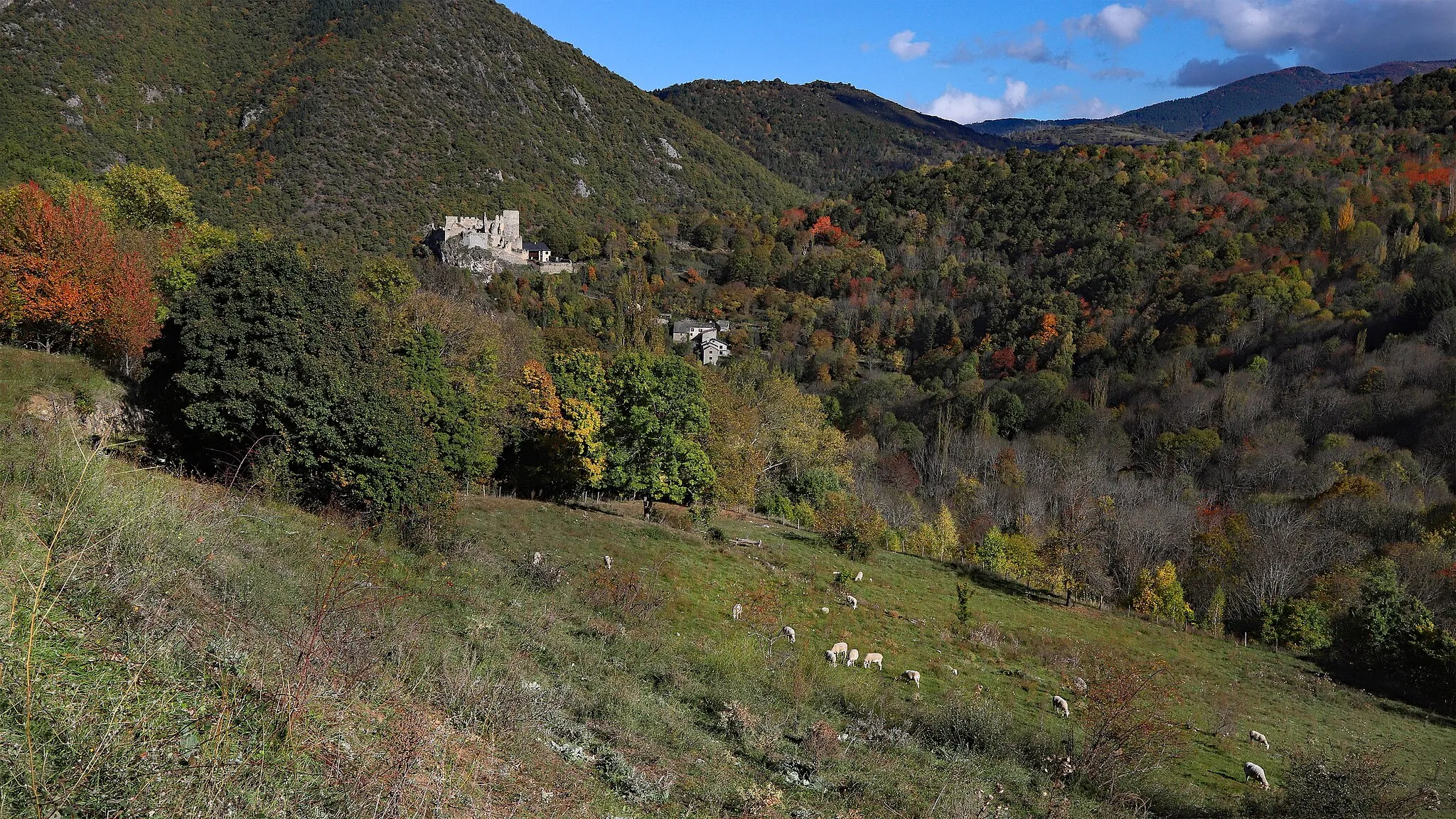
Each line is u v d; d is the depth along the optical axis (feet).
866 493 217.77
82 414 74.28
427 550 68.64
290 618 32.19
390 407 79.36
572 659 46.83
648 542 112.98
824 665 70.44
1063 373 318.86
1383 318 280.51
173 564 30.42
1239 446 232.12
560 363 149.69
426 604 47.26
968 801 37.32
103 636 21.93
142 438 65.87
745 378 262.47
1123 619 136.56
